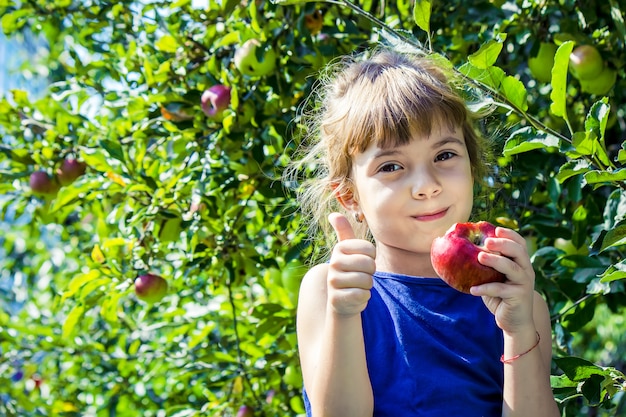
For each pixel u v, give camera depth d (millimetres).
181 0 1751
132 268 1779
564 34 1700
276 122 1750
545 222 1616
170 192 1728
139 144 1818
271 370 1810
